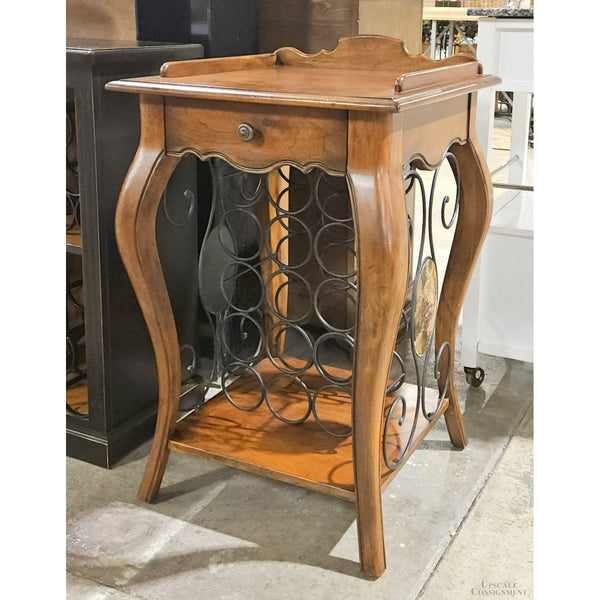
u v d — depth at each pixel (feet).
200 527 5.33
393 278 4.21
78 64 5.21
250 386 6.30
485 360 7.89
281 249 7.10
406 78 4.33
